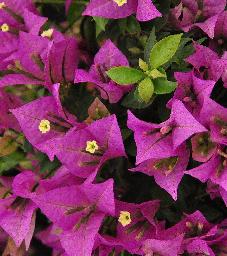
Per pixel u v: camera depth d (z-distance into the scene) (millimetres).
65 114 474
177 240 435
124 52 508
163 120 465
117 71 444
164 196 482
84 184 452
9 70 531
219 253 464
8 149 527
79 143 461
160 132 436
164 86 443
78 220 463
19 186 496
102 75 467
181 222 459
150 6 456
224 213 510
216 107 426
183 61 469
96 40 529
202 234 460
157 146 432
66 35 536
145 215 461
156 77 443
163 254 446
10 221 495
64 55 489
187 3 478
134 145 477
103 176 489
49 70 479
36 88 533
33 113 476
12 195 495
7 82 485
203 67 472
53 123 479
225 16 477
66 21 561
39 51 489
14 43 516
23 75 494
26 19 508
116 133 450
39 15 537
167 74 471
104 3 475
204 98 427
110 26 504
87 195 457
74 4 536
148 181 496
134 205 461
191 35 491
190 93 450
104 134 458
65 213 462
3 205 498
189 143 445
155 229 467
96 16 481
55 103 479
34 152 514
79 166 465
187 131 421
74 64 496
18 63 499
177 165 445
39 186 496
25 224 492
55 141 459
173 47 438
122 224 456
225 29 485
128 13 476
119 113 487
